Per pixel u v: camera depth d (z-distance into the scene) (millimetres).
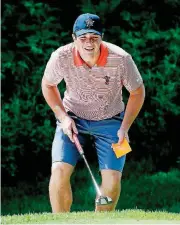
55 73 11570
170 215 10812
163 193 16500
